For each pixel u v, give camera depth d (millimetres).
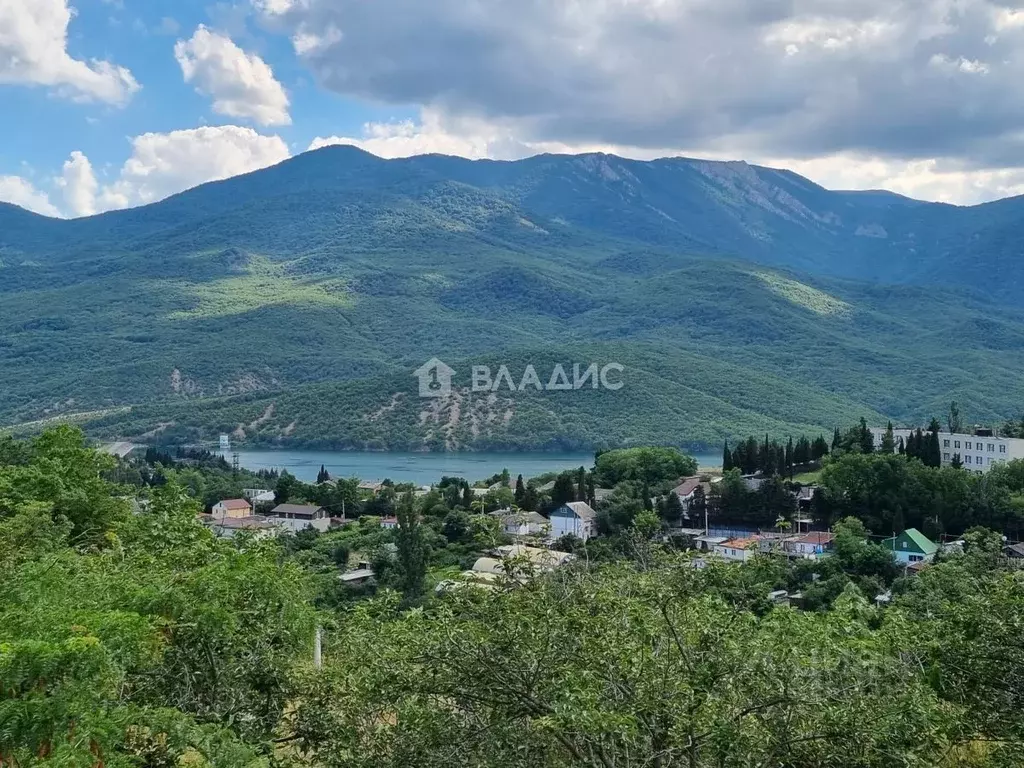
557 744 10688
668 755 9836
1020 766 11289
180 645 12992
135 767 10258
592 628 10250
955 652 12469
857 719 9359
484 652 10344
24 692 8672
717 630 10000
